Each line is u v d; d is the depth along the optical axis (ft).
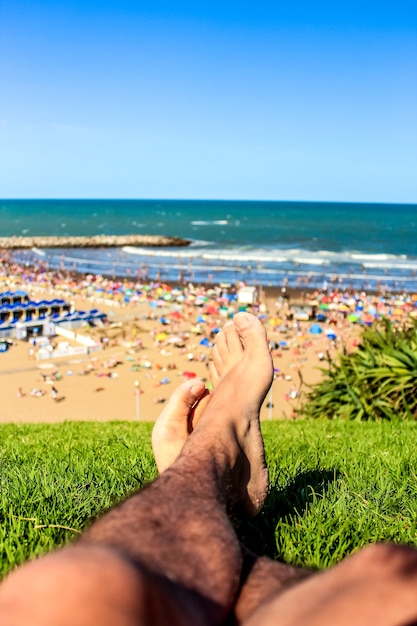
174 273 238.68
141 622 2.31
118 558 2.50
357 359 28.99
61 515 7.31
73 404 91.30
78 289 194.29
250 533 6.83
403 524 7.04
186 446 5.97
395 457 11.95
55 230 440.04
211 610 3.19
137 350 121.90
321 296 176.96
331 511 7.57
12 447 14.85
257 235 391.45
